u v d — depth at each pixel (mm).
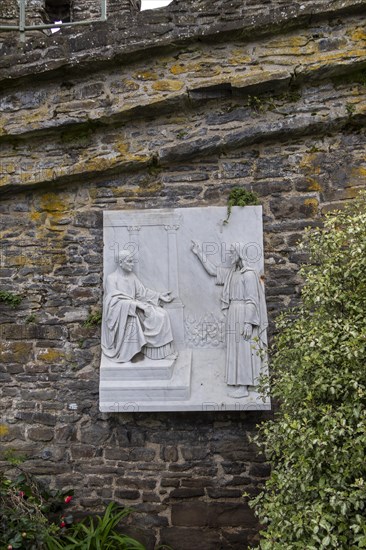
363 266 4238
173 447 5336
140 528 5270
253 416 5285
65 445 5434
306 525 3625
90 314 5531
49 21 6902
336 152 5488
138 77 5578
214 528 5219
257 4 5477
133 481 5336
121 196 5641
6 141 5703
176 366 5270
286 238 5438
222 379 5215
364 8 5363
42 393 5504
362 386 3770
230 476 5258
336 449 3684
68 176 5586
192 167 5605
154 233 5484
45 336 5562
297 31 5480
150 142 5578
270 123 5469
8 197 5762
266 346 5117
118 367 5246
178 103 5500
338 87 5461
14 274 5660
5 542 4430
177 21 5508
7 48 5703
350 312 4168
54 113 5621
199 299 5383
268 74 5398
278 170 5520
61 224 5668
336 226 5383
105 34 5531
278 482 3979
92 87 5613
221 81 5422
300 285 5359
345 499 3578
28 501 4844
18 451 5457
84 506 5348
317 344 3941
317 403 4047
